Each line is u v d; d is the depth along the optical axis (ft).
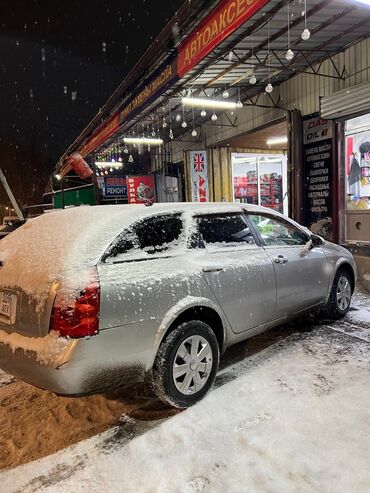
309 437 9.40
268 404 10.92
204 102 28.84
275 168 49.26
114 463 9.19
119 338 9.73
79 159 39.29
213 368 11.77
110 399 12.12
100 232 10.37
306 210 31.27
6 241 12.14
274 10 19.39
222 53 24.09
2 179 40.01
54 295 9.34
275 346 15.07
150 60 23.84
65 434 10.51
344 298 17.90
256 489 8.02
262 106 32.27
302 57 26.17
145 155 66.74
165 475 8.63
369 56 24.75
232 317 12.52
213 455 9.11
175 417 10.66
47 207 56.24
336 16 21.02
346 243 28.45
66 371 9.07
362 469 8.29
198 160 45.70
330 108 26.94
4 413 11.75
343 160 28.43
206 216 12.99
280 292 14.21
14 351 9.93
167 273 10.91
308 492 7.82
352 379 11.98
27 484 8.74
